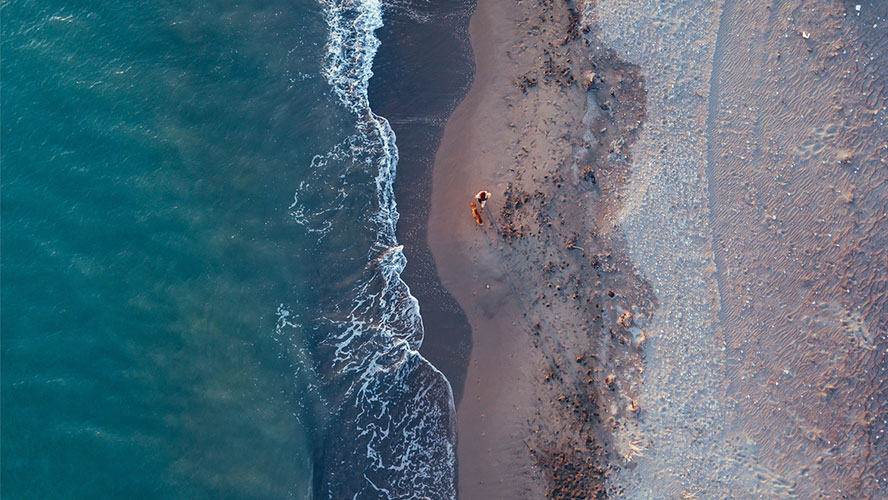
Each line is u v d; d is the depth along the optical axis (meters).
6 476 24.34
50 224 28.11
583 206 29.38
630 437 26.81
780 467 26.33
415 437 27.67
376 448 27.33
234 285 28.61
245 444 26.48
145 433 25.81
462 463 27.55
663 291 28.23
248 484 26.03
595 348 27.97
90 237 28.17
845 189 29.02
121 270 27.86
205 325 27.75
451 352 28.77
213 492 25.69
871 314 27.80
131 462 25.38
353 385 27.97
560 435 27.33
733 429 26.78
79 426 25.41
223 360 27.47
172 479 25.52
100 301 27.23
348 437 27.28
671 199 29.12
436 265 29.81
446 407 28.16
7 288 26.81
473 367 28.58
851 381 27.17
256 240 29.53
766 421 26.86
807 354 27.47
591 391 27.56
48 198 28.45
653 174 29.44
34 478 24.55
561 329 28.33
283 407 27.30
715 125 29.89
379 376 28.19
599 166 29.77
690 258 28.53
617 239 28.86
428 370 28.52
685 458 26.41
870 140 29.47
